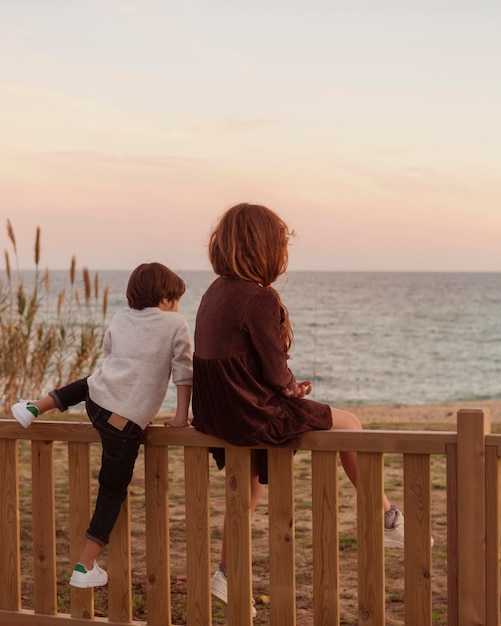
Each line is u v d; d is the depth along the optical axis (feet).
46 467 11.10
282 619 10.07
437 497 19.84
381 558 9.80
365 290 278.87
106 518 10.43
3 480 11.30
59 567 15.60
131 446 10.36
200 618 10.44
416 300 232.53
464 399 83.35
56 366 35.96
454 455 9.45
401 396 86.38
